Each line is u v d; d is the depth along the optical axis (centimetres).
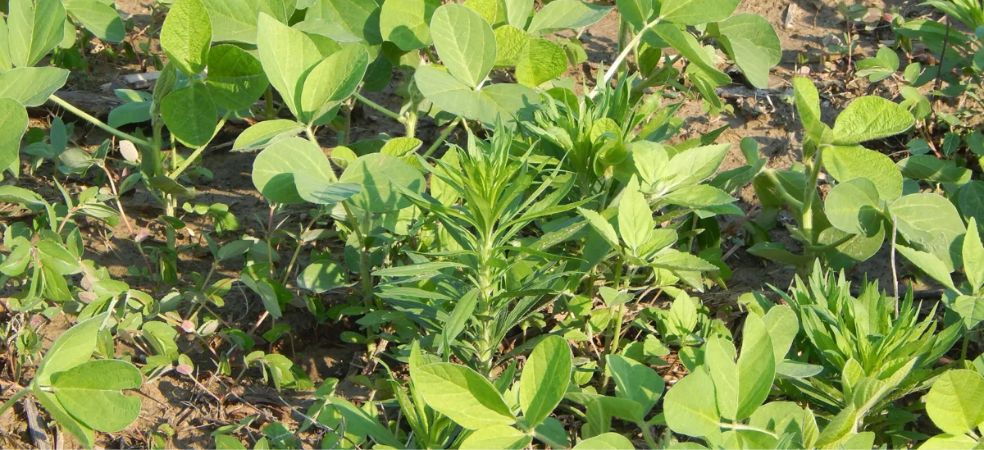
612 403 104
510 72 156
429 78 126
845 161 122
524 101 127
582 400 107
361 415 108
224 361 121
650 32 134
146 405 119
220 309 128
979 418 106
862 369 109
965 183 133
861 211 122
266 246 127
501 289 115
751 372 105
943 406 107
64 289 118
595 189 124
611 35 171
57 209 129
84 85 156
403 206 117
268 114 146
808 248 127
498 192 109
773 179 132
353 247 123
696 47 135
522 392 102
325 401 114
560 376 102
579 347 124
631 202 114
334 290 127
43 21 126
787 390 116
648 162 118
